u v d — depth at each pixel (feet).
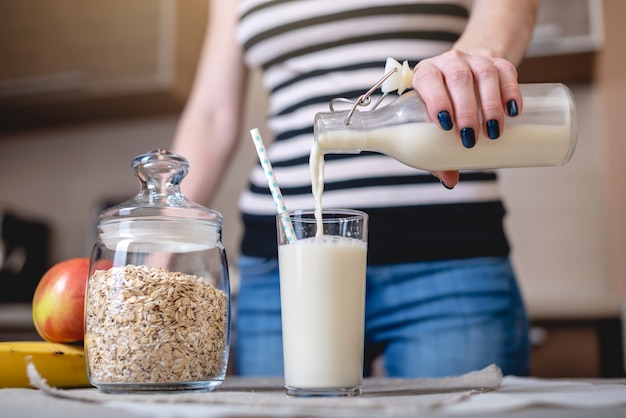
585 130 7.68
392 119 2.32
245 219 4.08
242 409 1.69
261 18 3.97
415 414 1.66
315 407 1.76
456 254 3.45
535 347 6.13
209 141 4.55
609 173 7.30
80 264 2.72
